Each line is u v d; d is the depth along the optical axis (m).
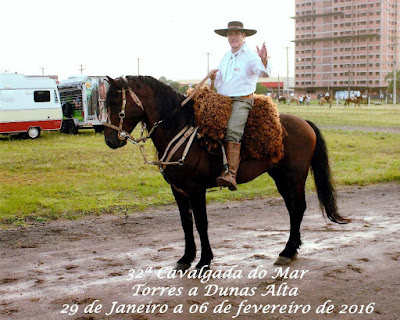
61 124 21.97
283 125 5.75
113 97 4.97
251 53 5.20
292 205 5.84
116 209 8.43
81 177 11.56
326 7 138.88
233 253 6.04
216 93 5.23
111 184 10.47
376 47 130.62
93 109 22.16
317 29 140.75
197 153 5.11
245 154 5.38
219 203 9.12
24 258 5.88
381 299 4.55
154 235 6.93
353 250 6.12
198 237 6.85
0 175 11.84
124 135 5.01
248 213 8.32
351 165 13.40
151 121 5.13
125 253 6.07
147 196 9.48
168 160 5.09
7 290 4.84
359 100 57.44
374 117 35.44
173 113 5.12
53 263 5.69
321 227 7.37
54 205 8.49
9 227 7.30
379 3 129.00
